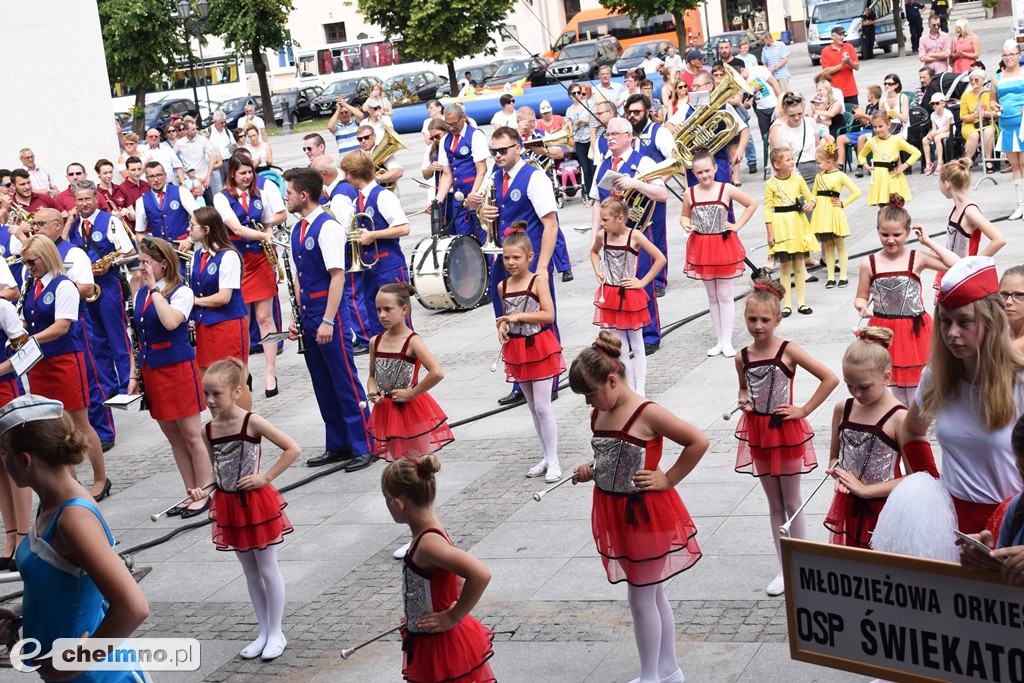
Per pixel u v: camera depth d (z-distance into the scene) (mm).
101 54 18938
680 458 4883
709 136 11398
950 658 3174
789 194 10578
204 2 34500
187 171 18672
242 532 5762
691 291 12516
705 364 9805
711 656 5219
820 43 36781
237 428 5801
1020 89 14125
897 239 7145
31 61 17938
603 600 5938
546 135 18000
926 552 3801
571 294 12969
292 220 19219
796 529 5715
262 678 5621
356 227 10133
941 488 3904
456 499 7582
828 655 3396
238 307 8719
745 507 6812
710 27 46812
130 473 9164
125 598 3729
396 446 6887
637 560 4875
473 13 35375
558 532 6852
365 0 36281
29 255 7961
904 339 7195
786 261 10773
